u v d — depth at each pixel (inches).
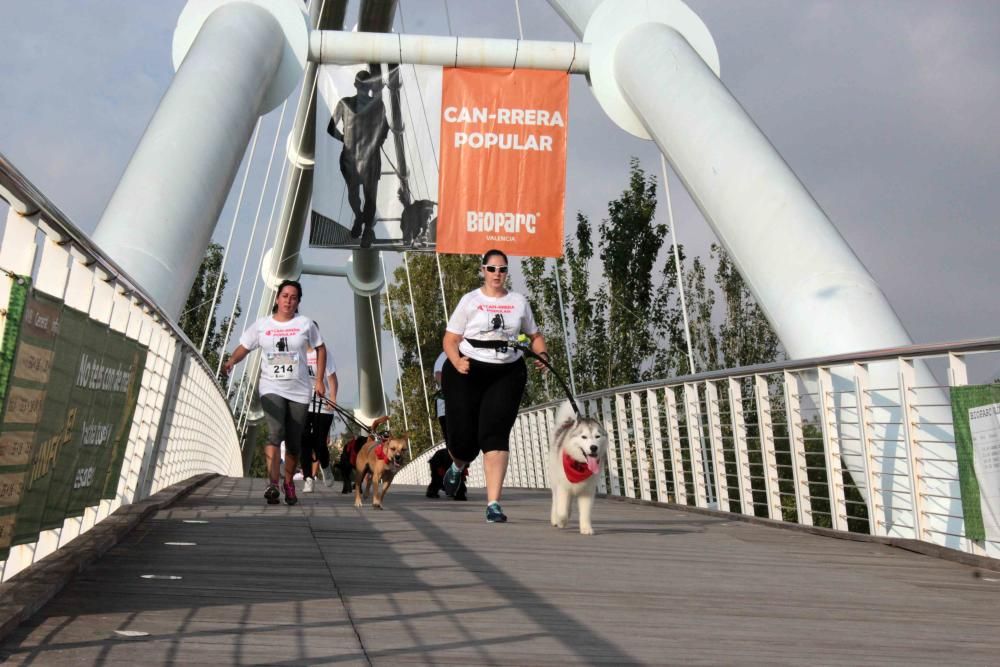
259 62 621.0
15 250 123.6
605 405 514.9
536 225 665.6
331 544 225.9
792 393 316.5
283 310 337.4
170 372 312.3
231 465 1059.3
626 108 661.3
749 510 347.9
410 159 690.2
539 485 613.6
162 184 514.6
